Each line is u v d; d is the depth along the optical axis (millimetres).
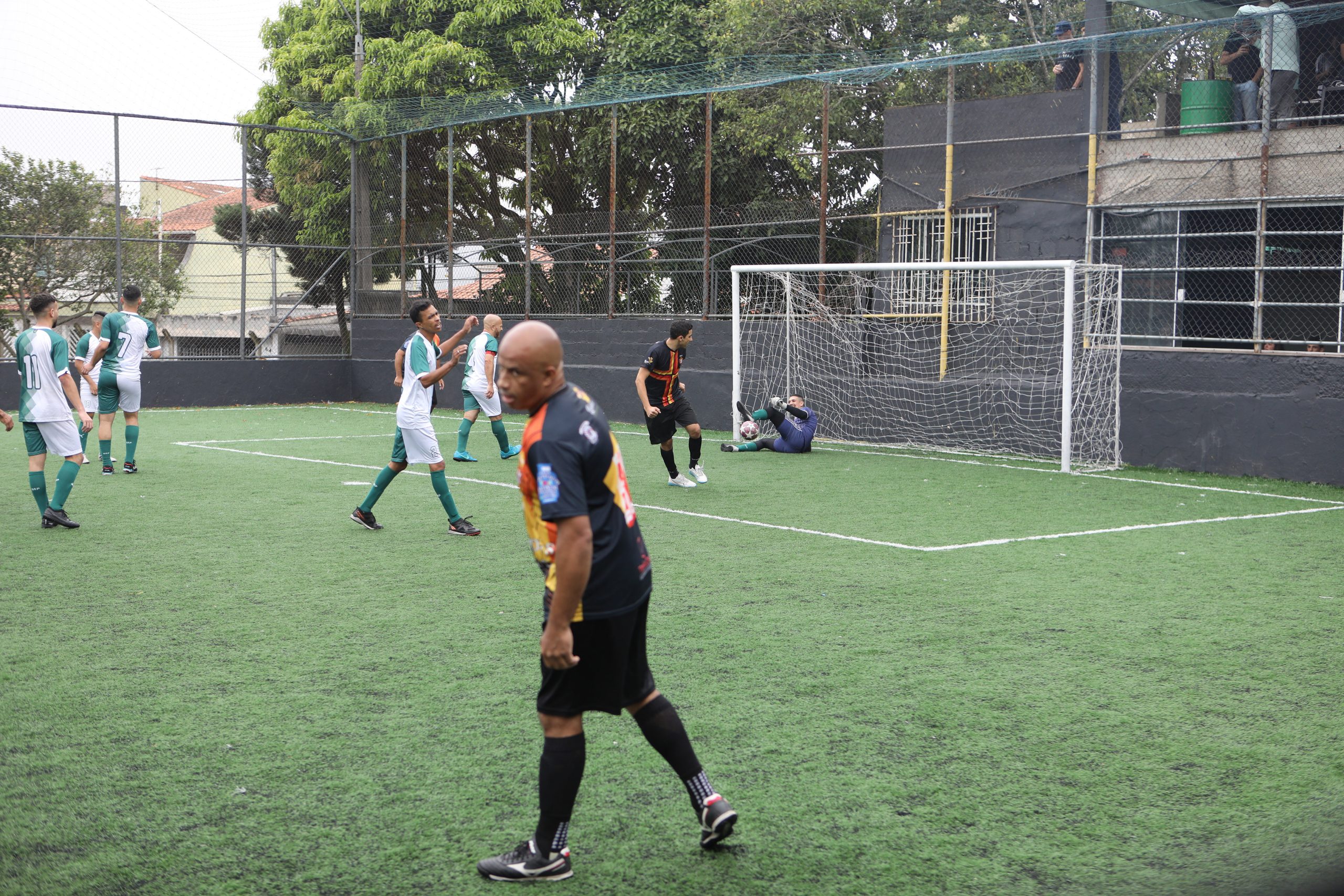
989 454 13344
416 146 20000
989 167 13703
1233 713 4227
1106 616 5699
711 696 4406
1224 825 3246
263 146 20719
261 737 3939
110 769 3643
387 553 7238
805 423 13422
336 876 2934
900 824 3260
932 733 4012
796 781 3572
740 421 14641
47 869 2961
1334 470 10789
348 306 21312
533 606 5855
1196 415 11742
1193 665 4855
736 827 3240
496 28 20359
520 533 7973
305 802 3400
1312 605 5941
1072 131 13031
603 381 17500
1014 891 2865
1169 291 12469
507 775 3611
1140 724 4102
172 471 11242
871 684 4562
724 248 16125
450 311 19578
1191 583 6461
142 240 18953
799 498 9773
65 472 8008
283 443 13969
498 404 12500
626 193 18375
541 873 2904
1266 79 11430
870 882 2914
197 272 19641
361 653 4980
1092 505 9422
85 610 5734
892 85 15570
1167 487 10625
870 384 14594
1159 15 14656
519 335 2811
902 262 14539
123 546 7402
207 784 3527
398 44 20734
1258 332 11453
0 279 17906
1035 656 4988
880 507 9289
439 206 19906
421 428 7715
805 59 16328
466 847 3109
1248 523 8570
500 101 19172
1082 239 12953
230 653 4973
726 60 17188
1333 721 4145
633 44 19250
